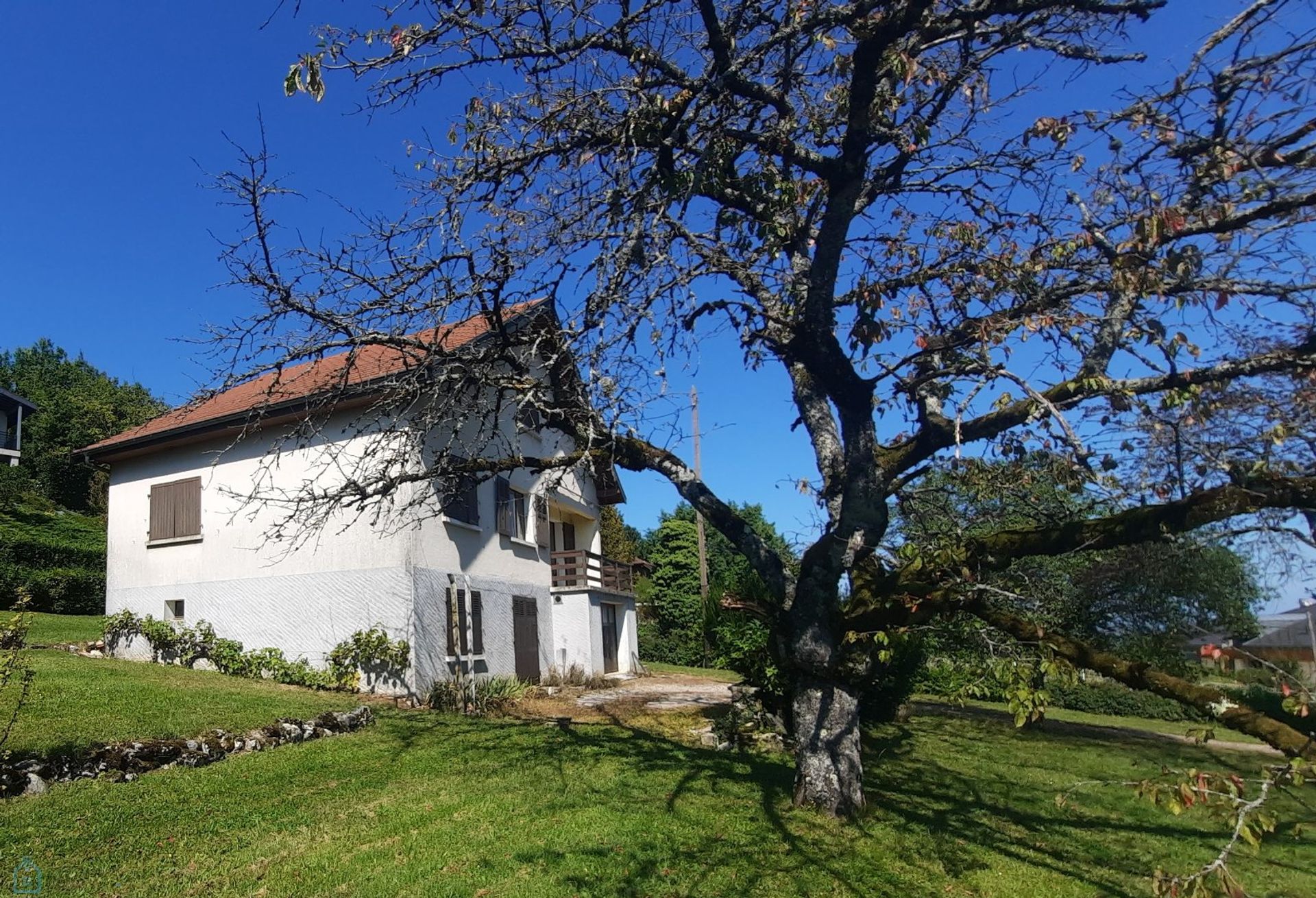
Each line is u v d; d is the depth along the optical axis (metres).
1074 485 6.82
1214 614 12.87
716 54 6.87
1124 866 6.93
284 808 7.42
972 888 6.13
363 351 10.68
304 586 15.14
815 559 7.41
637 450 8.62
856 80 6.46
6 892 5.37
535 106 7.67
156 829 6.70
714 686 20.30
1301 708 3.71
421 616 14.51
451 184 7.38
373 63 6.29
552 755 9.75
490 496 17.39
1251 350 6.37
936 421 7.38
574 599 20.45
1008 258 7.20
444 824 7.00
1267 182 5.83
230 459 16.34
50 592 22.45
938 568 6.32
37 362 56.72
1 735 8.01
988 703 19.59
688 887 5.77
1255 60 6.05
